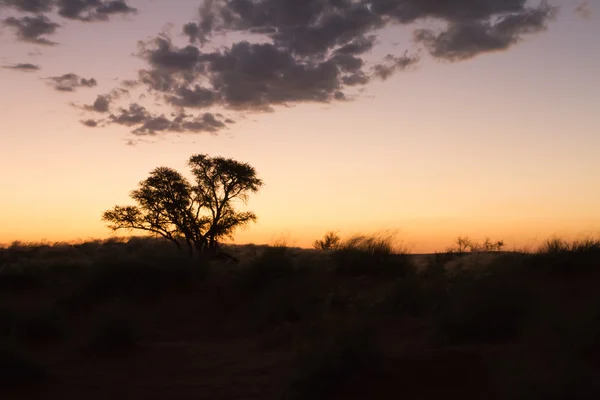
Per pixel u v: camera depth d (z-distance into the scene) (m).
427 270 20.58
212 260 29.11
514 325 11.26
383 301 16.05
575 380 7.32
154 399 10.53
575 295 13.77
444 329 12.01
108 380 11.85
